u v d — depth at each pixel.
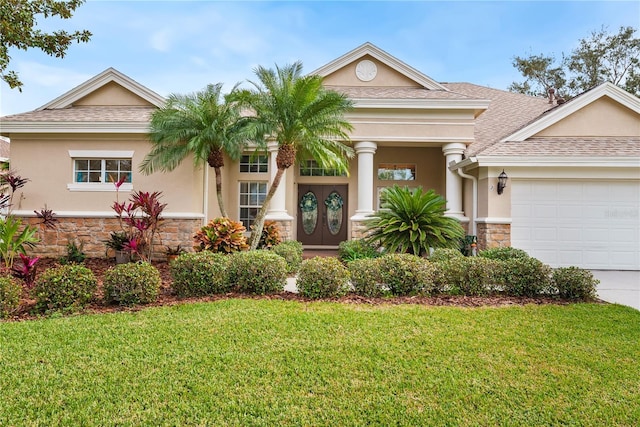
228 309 6.15
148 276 6.59
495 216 11.31
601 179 11.13
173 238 11.65
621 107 12.13
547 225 11.30
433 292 7.40
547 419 3.25
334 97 9.84
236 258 7.49
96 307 6.35
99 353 4.42
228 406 3.38
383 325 5.44
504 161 11.06
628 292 8.16
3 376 3.87
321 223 16.06
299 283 7.18
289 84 10.13
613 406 3.44
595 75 31.52
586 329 5.36
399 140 13.16
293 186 15.37
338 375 3.95
